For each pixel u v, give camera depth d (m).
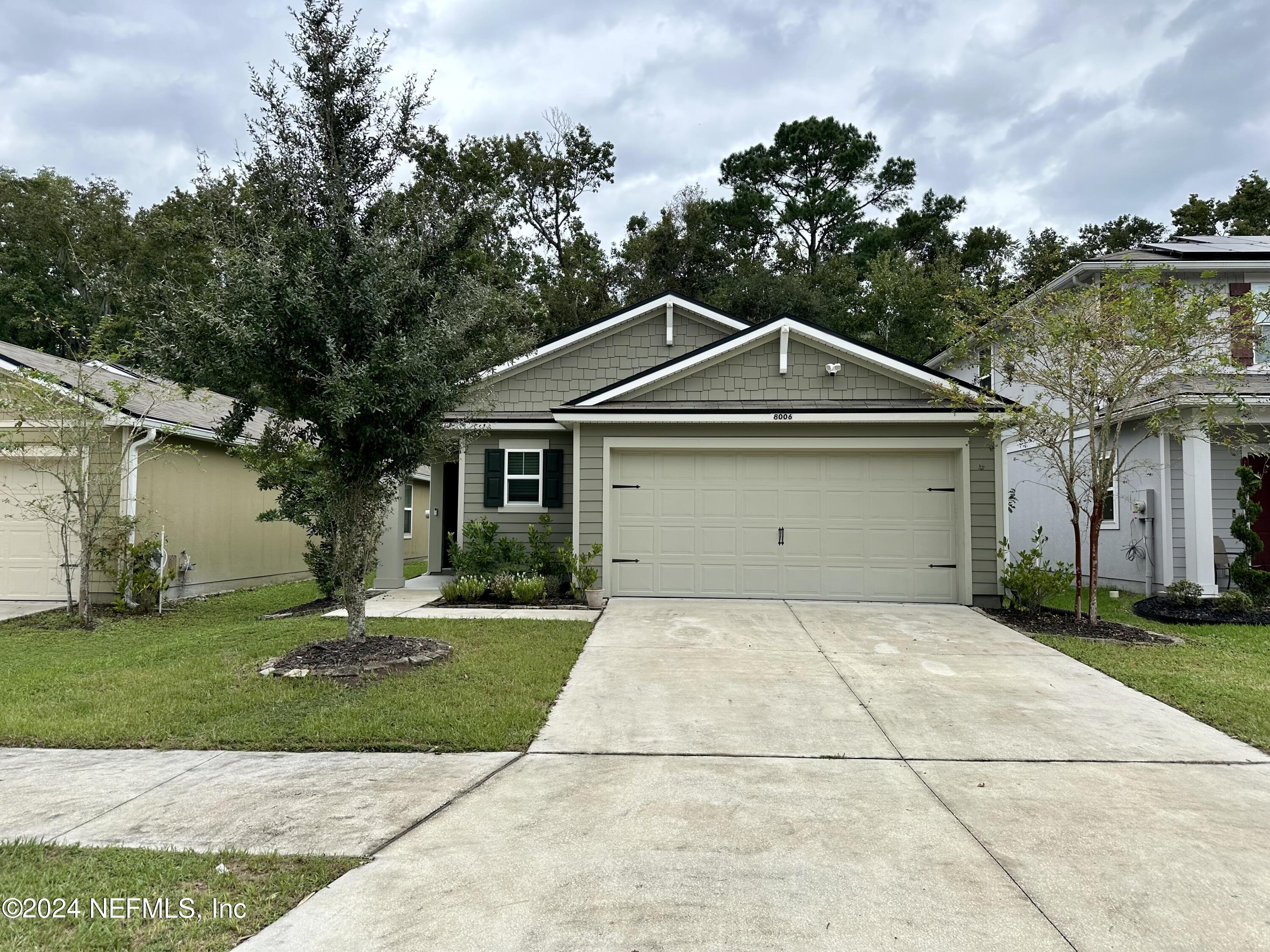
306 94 7.33
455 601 11.23
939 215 36.28
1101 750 5.31
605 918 3.09
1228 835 3.96
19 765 4.92
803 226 35.59
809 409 11.05
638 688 6.81
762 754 5.18
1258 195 26.38
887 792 4.52
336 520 7.88
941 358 19.00
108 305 27.44
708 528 11.55
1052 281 14.04
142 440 11.79
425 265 7.61
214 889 3.32
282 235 6.75
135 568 11.58
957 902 3.25
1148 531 12.23
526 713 5.92
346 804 4.28
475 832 3.91
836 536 11.39
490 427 12.77
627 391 11.74
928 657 7.96
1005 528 12.09
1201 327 8.94
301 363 6.60
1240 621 9.85
